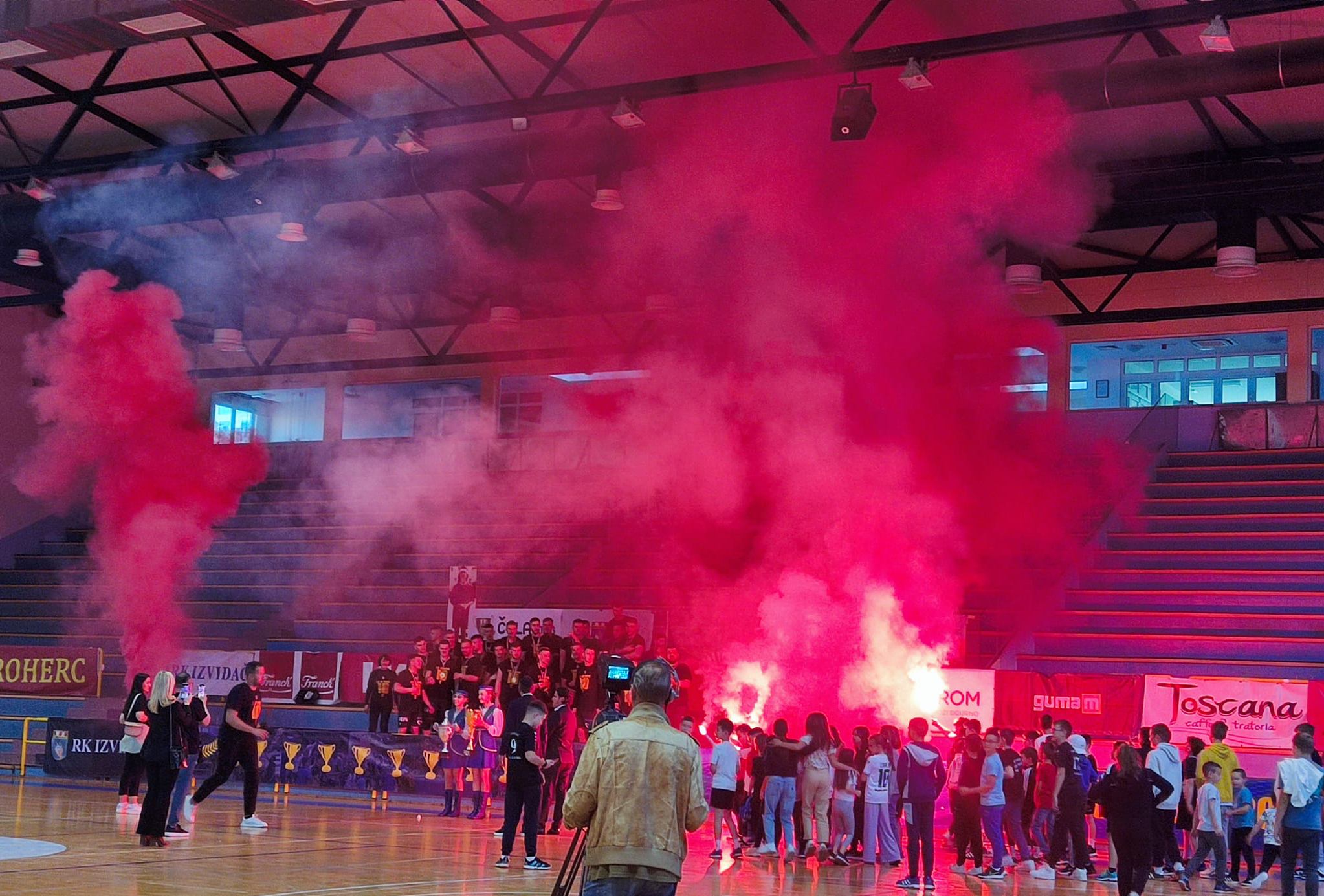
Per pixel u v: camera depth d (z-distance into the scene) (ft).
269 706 72.49
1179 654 64.34
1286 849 37.73
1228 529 73.36
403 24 55.77
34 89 64.28
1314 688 53.11
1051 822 48.55
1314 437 77.92
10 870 33.68
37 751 71.20
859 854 48.52
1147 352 82.17
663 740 18.37
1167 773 45.16
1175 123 57.41
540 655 62.39
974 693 58.80
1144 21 42.70
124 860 36.55
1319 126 57.21
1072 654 66.39
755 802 49.37
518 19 54.24
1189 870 44.45
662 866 17.88
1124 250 77.77
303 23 55.67
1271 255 76.79
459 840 45.39
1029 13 50.83
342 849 41.24
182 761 40.55
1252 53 45.24
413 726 63.87
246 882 33.04
